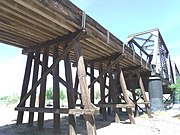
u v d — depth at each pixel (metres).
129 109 10.13
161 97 15.69
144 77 16.44
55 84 6.82
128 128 8.71
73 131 6.12
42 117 7.71
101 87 10.50
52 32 6.87
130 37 17.25
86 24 6.73
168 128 9.00
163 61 19.83
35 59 8.10
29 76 8.42
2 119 12.23
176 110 18.30
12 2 4.91
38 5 5.02
